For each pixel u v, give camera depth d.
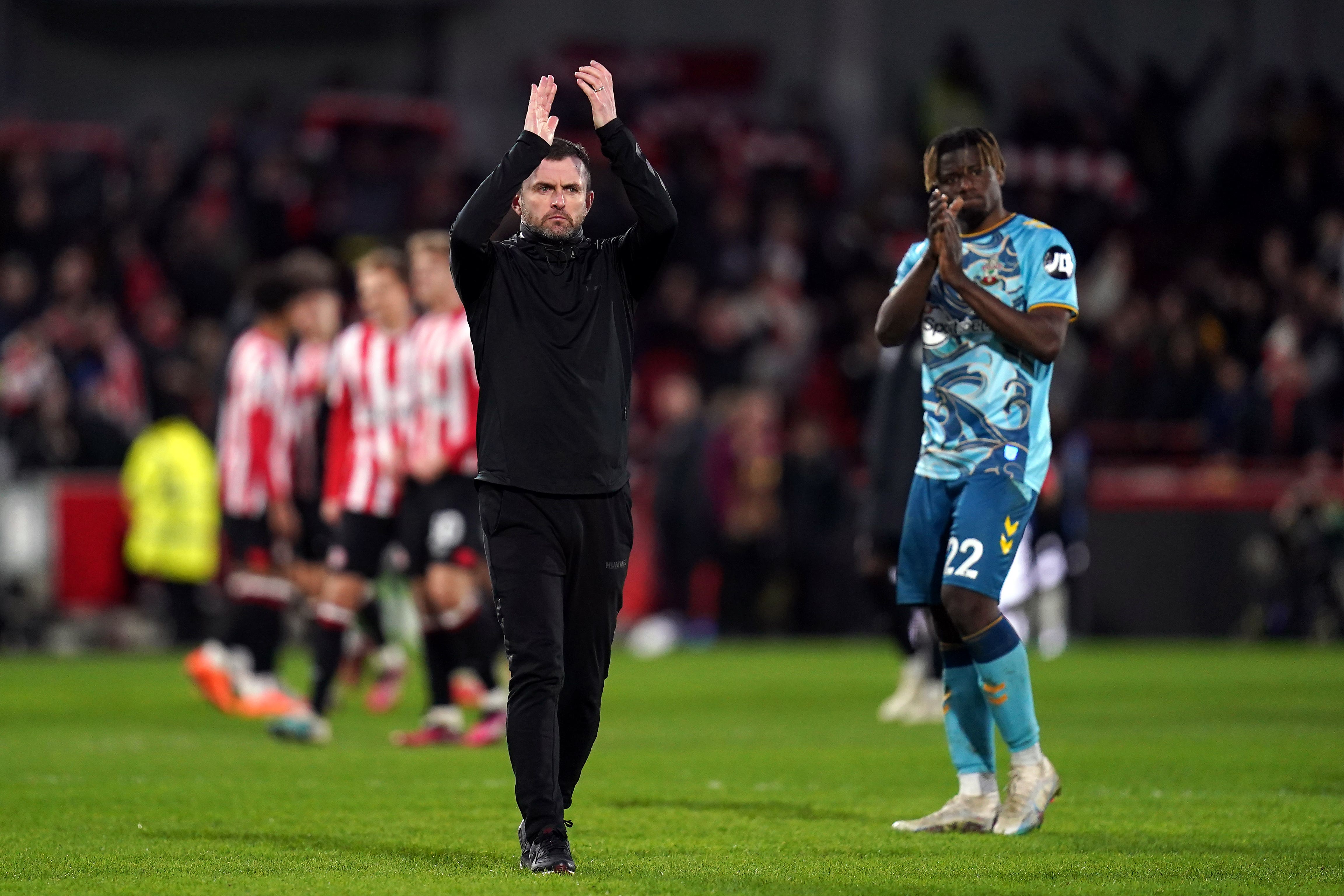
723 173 74.81
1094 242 72.94
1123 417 60.12
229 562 33.25
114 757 25.61
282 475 32.53
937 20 87.31
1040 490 17.94
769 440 56.44
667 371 63.69
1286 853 16.36
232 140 71.25
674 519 55.28
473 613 27.70
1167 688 37.97
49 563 52.34
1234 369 58.34
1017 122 76.25
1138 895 14.04
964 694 18.25
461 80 85.00
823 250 69.38
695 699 36.72
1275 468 56.75
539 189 15.71
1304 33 84.06
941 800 20.64
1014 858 16.06
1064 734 28.30
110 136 75.94
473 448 27.55
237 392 32.28
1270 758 24.75
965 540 17.48
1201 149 82.94
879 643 55.56
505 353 15.46
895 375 30.45
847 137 83.81
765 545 55.53
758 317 64.25
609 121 15.61
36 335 56.66
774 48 87.12
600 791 21.53
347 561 28.27
